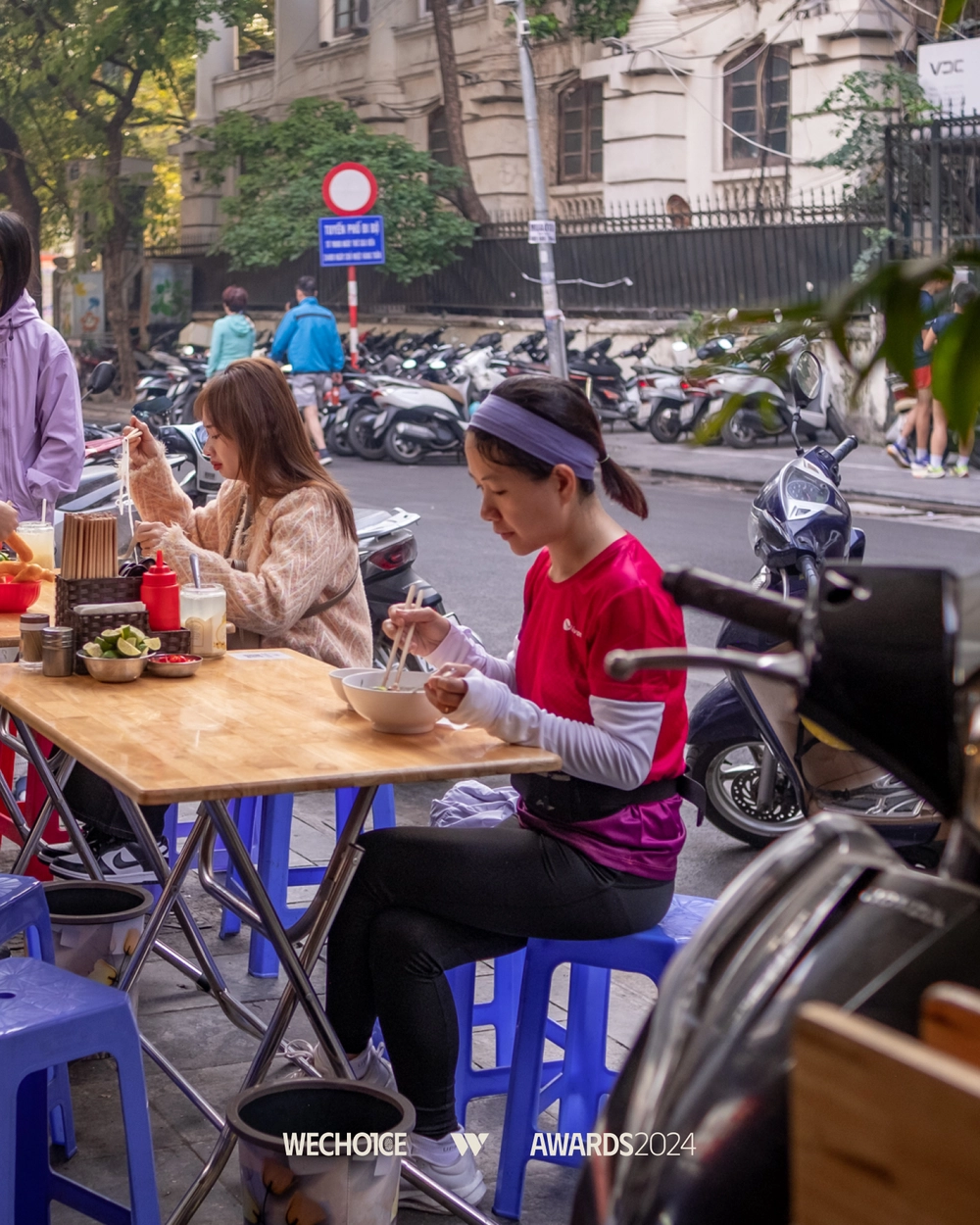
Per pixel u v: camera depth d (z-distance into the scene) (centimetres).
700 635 706
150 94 2991
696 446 101
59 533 602
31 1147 237
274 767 216
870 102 1562
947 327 91
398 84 2373
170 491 395
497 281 2105
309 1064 299
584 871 244
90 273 2808
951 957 102
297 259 2423
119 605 297
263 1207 211
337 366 1480
